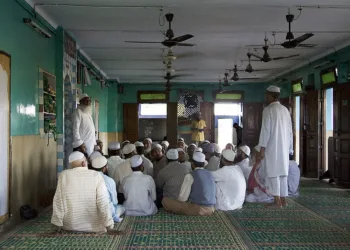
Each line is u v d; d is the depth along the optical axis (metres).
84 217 4.38
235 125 14.28
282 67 12.75
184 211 5.36
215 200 5.52
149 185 5.39
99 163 4.83
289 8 6.53
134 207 5.32
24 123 5.50
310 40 8.82
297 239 4.32
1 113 4.66
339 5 6.37
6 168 4.76
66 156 7.96
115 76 15.00
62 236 4.34
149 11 6.69
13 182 5.02
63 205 4.32
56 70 7.29
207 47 9.68
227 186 5.77
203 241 4.22
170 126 16.67
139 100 16.55
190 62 11.85
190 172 5.70
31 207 5.51
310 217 5.38
